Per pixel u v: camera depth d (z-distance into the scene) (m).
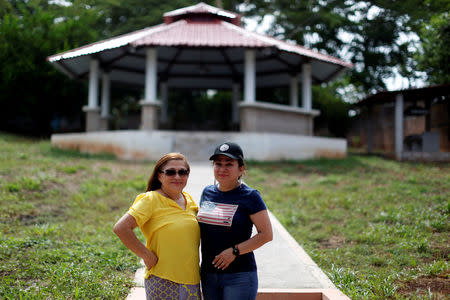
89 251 4.79
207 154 12.65
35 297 3.40
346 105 22.91
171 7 22.67
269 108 13.98
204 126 27.97
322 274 4.14
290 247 5.00
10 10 19.44
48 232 5.54
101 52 13.95
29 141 16.45
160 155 12.57
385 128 19.41
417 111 14.29
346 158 14.43
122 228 2.39
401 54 22.98
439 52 14.23
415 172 10.59
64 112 20.45
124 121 31.88
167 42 12.74
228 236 2.53
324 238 6.02
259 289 3.70
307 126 15.49
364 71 24.22
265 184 9.58
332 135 22.78
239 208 2.55
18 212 6.40
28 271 4.05
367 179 9.95
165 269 2.47
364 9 23.44
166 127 20.31
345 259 5.00
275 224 6.09
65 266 4.16
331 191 8.79
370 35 23.38
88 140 13.76
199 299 2.56
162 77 20.05
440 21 14.18
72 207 6.99
